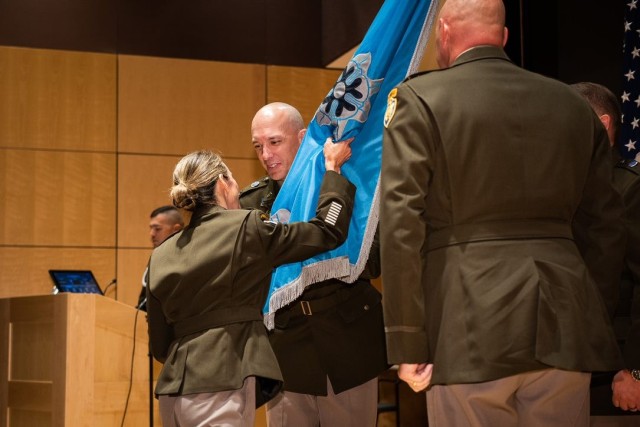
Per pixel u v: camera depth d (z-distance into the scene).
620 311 2.40
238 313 2.58
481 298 1.82
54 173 6.58
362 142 2.83
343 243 2.75
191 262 2.57
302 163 2.89
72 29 6.72
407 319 1.84
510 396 1.88
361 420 2.89
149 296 2.68
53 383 4.14
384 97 2.81
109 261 6.62
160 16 6.92
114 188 6.70
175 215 5.94
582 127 1.97
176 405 2.55
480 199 1.87
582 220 2.08
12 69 6.56
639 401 2.15
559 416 1.87
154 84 6.86
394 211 1.85
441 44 2.10
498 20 2.05
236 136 6.99
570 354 1.79
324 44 7.08
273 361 2.58
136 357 4.36
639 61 4.10
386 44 2.78
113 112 6.75
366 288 2.96
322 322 2.88
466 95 1.92
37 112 6.59
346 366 2.85
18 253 6.43
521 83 1.96
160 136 6.84
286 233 2.60
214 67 6.99
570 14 4.32
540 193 1.88
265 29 7.12
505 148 1.88
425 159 1.87
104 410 4.23
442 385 1.89
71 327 4.11
